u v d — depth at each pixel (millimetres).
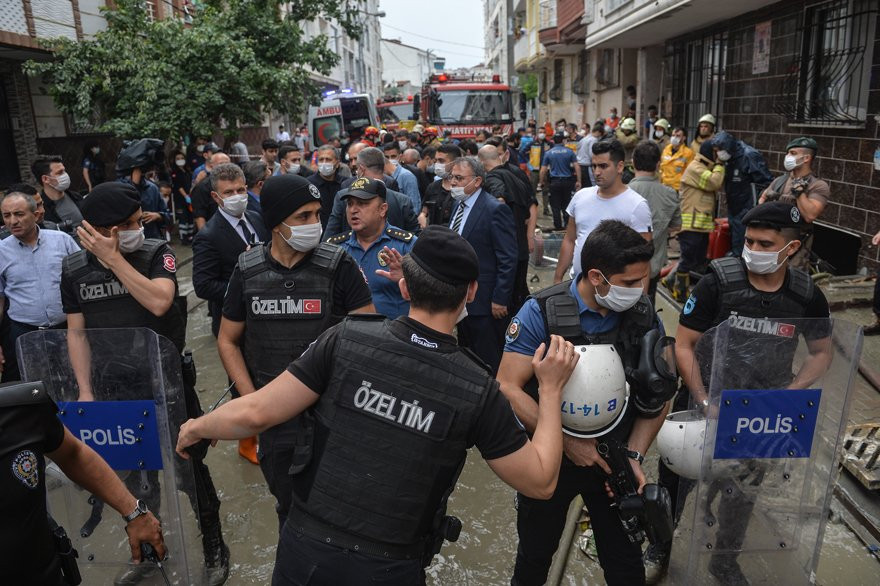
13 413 1599
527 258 5871
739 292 2561
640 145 5094
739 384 2305
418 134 12453
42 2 11078
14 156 12219
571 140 15547
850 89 7355
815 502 2398
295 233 2596
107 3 13094
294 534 1821
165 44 11641
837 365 2297
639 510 2180
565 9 17734
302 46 14070
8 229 3773
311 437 1833
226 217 4047
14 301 3744
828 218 7762
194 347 6227
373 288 3967
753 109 9719
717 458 2355
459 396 1744
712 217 6770
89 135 13977
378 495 1744
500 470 1787
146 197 7375
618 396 2182
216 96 11531
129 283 2775
